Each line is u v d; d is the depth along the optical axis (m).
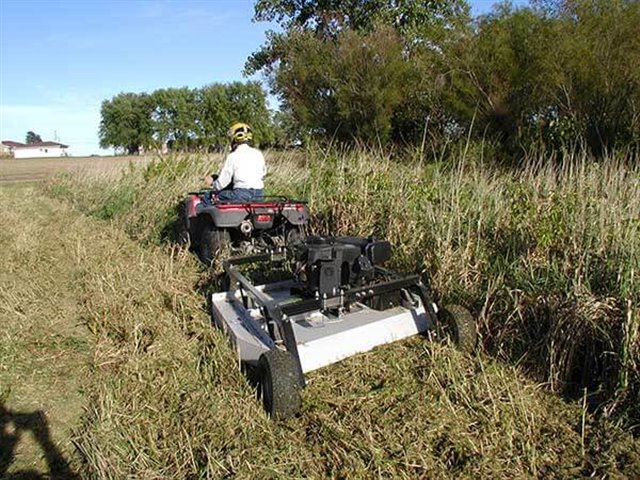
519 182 6.08
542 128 10.62
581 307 3.67
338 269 3.76
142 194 9.79
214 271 5.76
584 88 9.88
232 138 6.63
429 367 3.70
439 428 3.12
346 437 3.04
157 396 3.51
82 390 3.69
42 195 14.39
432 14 19.25
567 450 3.00
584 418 3.25
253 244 6.18
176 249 7.22
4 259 6.75
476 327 4.04
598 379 3.55
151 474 2.78
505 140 11.53
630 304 3.39
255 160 6.48
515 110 11.18
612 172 6.04
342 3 20.17
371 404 3.38
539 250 4.59
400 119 14.12
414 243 5.55
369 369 3.75
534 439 3.09
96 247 7.34
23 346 4.32
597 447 3.02
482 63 11.57
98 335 4.51
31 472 2.88
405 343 4.10
